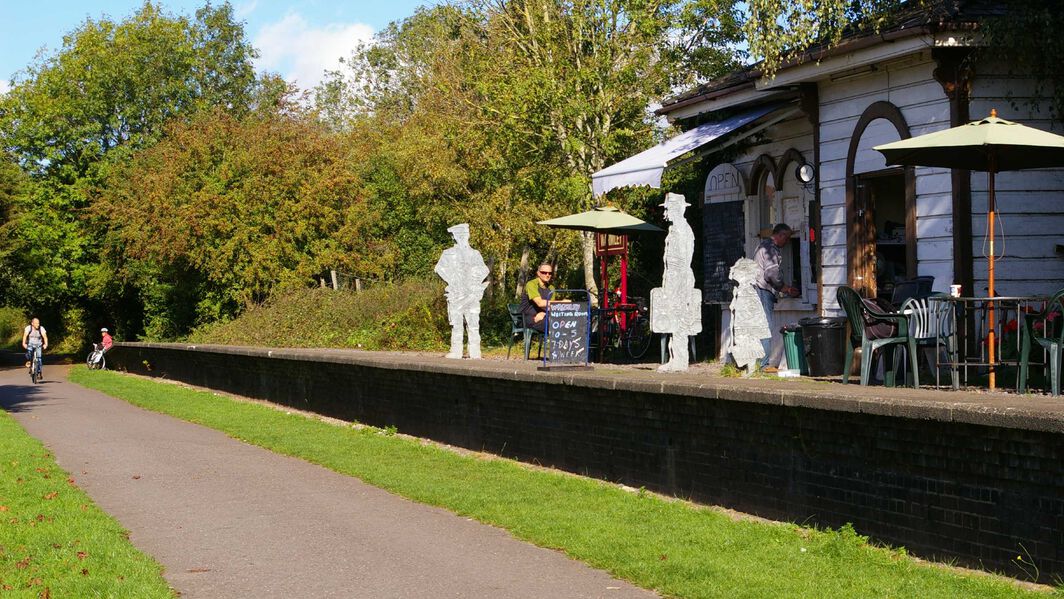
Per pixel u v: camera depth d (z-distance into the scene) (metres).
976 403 6.75
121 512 9.69
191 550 8.09
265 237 37.88
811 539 7.62
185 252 38.88
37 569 7.37
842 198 14.74
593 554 7.46
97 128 54.38
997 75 12.93
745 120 15.81
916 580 6.45
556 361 12.53
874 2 14.59
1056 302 9.22
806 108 15.15
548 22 26.31
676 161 17.44
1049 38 12.33
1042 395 8.91
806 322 12.96
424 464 11.88
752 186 17.48
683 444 9.38
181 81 58.66
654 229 19.16
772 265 14.62
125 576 7.14
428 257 41.09
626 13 25.39
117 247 47.41
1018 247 12.96
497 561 7.56
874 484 7.44
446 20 33.12
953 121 12.90
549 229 32.25
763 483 8.46
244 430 15.66
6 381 37.53
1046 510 6.29
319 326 27.06
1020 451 6.39
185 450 13.91
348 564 7.54
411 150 36.25
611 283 28.00
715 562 7.06
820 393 7.82
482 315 25.62
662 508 8.98
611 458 10.38
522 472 11.10
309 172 38.53
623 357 19.25
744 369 11.60
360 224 39.22
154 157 44.56
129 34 57.62
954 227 12.88
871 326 10.67
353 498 10.16
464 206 35.22
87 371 39.09
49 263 53.34
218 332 30.16
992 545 6.62
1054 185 13.08
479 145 31.92
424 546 8.06
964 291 12.75
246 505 9.90
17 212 51.50
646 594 6.61
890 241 15.19
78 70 55.06
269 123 40.72
